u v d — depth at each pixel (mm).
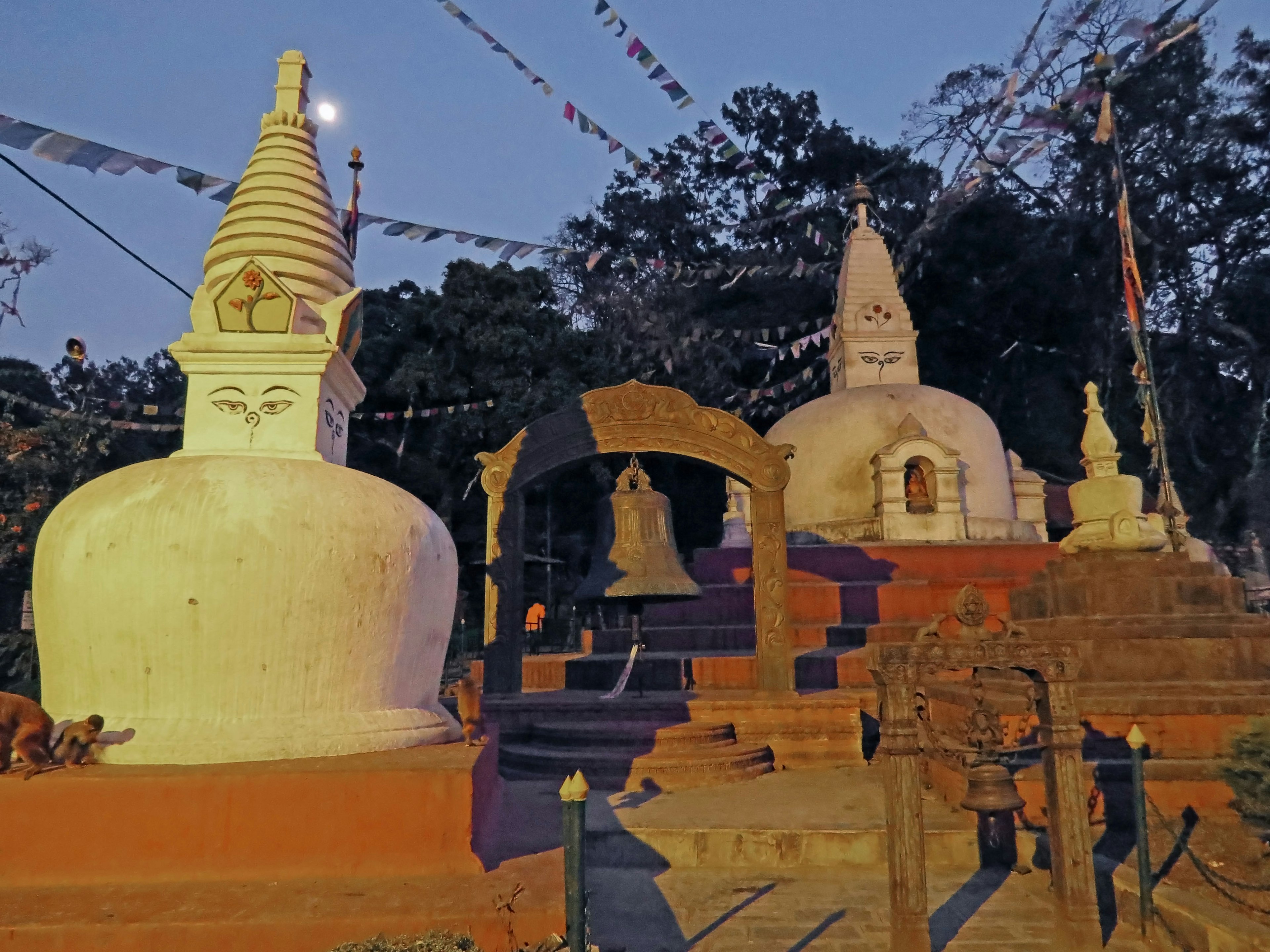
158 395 44625
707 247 45406
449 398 35281
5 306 21188
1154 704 7543
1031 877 6453
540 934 4055
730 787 8836
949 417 19172
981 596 5355
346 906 4102
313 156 7062
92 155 9484
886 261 22984
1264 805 6031
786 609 11383
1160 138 36250
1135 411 36062
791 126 45688
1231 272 36438
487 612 11953
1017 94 15062
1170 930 5016
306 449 6070
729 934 5297
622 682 11109
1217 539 34375
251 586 4992
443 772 4684
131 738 4859
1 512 18734
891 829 4941
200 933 3916
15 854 4395
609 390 12008
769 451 11641
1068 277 37625
